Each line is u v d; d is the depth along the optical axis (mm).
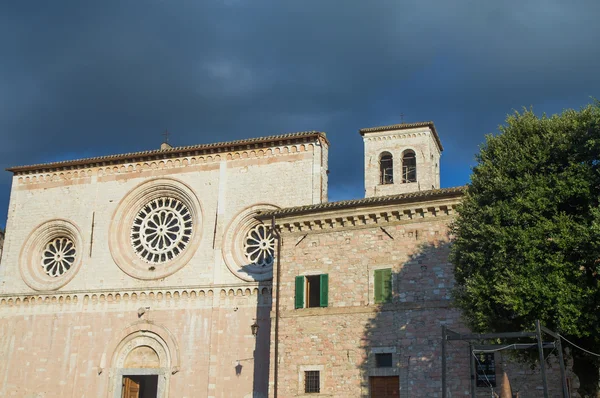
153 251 51188
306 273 39781
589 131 28406
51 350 50219
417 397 35031
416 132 51531
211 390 45094
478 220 29219
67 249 54344
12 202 56188
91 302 50344
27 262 53875
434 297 36188
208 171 50844
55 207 54562
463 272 30000
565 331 26047
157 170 52562
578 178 27719
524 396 32594
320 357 37781
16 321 52031
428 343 35594
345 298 38281
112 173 53812
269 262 47156
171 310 48062
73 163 54531
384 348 36469
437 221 37281
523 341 28656
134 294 49375
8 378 50625
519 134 30328
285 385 38094
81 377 48812
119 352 48688
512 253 27906
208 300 47406
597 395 27859
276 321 39594
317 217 40000
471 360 25422
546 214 28188
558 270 26797
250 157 49969
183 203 51750
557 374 32312
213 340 46281
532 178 28594
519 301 26609
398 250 37781
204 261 48656
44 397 49250
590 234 26219
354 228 39312
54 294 51375
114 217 52406
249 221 48656
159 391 46594
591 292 25922
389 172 52031
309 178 47812
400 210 37969
